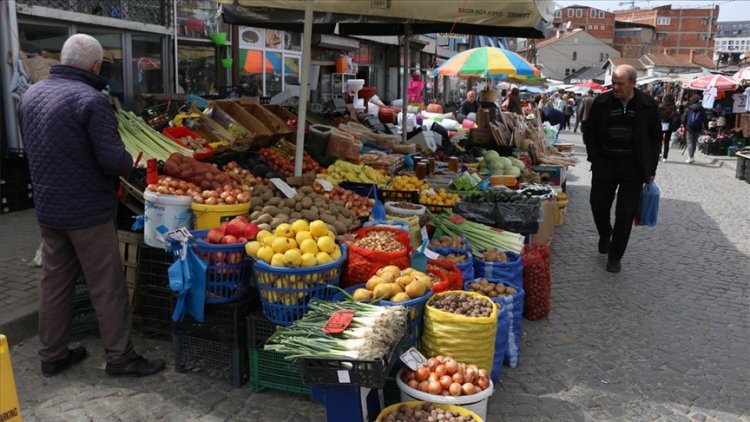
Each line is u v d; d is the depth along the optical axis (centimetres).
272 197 499
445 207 659
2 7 827
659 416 394
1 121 852
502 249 556
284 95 1114
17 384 408
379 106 1432
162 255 463
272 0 561
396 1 540
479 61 1371
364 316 337
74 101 372
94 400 391
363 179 695
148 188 443
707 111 2434
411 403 324
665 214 1078
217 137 707
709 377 451
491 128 1034
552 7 577
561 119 2030
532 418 388
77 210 384
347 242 436
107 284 405
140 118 630
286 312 380
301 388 396
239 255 396
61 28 954
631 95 670
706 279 694
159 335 488
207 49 1345
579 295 629
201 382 418
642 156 666
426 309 382
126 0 1072
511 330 456
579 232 918
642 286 663
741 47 12612
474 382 343
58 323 413
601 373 454
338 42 1688
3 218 800
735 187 1425
